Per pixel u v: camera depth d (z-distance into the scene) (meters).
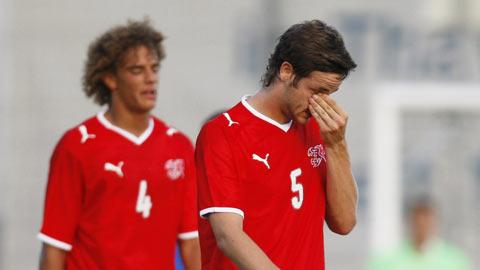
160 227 20.81
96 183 20.39
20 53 38.59
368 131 38.56
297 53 15.69
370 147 38.56
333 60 15.58
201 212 16.25
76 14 38.47
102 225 20.41
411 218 33.16
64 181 20.41
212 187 16.03
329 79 15.69
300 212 16.48
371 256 38.41
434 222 34.34
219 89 38.34
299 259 16.44
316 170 16.78
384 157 38.56
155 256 20.77
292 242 16.38
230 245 15.74
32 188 38.72
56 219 20.34
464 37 38.22
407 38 38.31
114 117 20.86
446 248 33.00
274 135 16.31
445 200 39.72
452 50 38.28
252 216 16.22
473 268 39.53
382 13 38.25
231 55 38.34
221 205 15.97
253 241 15.97
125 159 20.55
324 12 38.16
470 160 39.59
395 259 32.88
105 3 38.47
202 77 38.31
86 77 21.27
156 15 38.34
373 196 38.59
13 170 38.69
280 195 16.28
